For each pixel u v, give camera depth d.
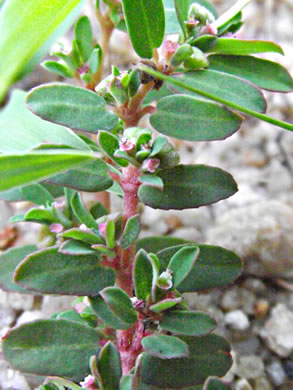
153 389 0.05
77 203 0.05
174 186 0.05
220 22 0.05
